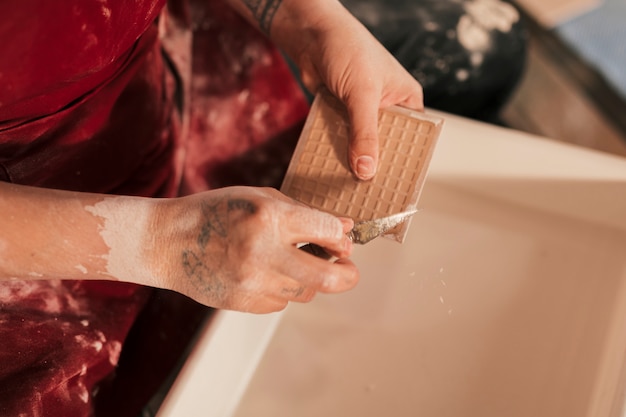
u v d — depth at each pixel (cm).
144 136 87
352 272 59
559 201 90
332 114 76
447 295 86
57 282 78
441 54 116
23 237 62
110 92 77
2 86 60
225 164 100
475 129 89
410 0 120
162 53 95
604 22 168
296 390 81
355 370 81
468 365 80
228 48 104
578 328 82
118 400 84
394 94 79
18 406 68
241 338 78
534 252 89
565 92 160
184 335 90
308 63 83
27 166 74
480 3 122
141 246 62
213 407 77
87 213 63
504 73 123
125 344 87
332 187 72
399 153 72
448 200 95
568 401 76
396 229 69
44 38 59
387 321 84
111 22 65
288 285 59
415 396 78
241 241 56
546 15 169
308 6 83
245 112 102
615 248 88
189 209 60
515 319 83
